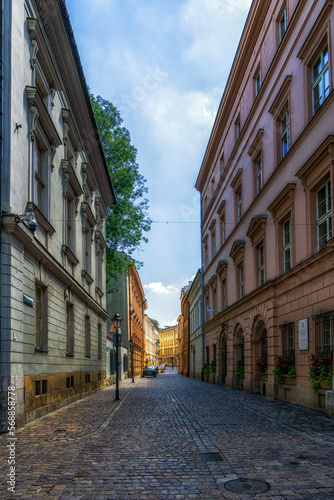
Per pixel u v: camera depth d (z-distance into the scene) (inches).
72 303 588.4
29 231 375.9
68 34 505.7
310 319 466.6
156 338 5044.3
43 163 478.9
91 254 781.9
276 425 348.8
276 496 174.7
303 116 508.4
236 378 836.6
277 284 583.2
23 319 367.6
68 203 632.4
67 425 354.9
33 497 174.6
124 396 657.6
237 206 880.3
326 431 318.0
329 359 401.4
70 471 211.6
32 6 422.3
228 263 927.0
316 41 474.3
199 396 650.2
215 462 228.2
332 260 414.0
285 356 544.7
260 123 692.1
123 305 1660.9
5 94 354.0
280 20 626.8
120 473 208.7
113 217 1095.0
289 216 568.1
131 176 1091.9
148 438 296.2
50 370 457.1
